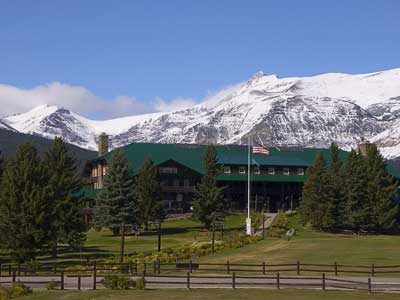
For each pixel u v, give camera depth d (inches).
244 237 3287.4
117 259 2519.7
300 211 4281.5
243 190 5319.9
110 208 3991.1
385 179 4229.8
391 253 2642.7
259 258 2479.1
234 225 4431.6
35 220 2578.7
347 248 2861.7
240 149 5807.1
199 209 4170.8
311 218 4133.9
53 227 2704.2
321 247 2903.5
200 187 4220.0
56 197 2997.0
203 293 1552.7
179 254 2618.1
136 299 1456.7
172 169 5093.5
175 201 5078.7
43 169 2760.8
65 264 2504.9
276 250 2770.7
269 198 5383.9
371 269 2106.3
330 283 1752.0
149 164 4259.4
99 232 4271.7
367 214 4151.1
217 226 4156.0
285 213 4768.7
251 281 1809.8
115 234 4055.1
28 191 2608.3
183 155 5482.3
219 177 5231.3
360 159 4269.2
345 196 4210.1
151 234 4042.8
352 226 4242.1
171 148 5600.4
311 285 1673.2
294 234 3838.6
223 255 2625.5
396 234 4244.6
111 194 4010.8
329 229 4160.9
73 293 1566.2
